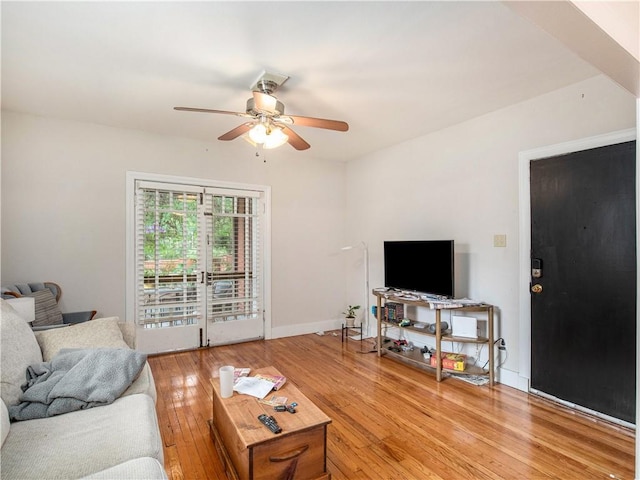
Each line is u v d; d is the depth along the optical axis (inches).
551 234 106.7
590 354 97.6
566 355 102.9
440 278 129.2
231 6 68.1
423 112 124.0
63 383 66.7
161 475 46.5
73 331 90.2
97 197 136.1
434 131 145.3
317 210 190.1
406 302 132.6
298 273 184.1
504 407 101.7
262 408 71.4
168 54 85.8
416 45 82.1
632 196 90.1
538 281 109.9
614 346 92.9
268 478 62.2
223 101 114.4
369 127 140.2
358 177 189.6
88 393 66.1
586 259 98.7
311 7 68.5
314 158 189.2
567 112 103.6
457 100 113.8
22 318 82.0
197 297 156.4
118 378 71.0
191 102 115.4
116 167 139.6
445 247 127.5
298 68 92.7
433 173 146.4
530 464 75.5
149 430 58.7
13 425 59.3
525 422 93.1
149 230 146.3
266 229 174.6
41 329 95.4
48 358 81.7
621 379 91.6
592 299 97.3
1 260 120.0
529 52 85.3
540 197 109.6
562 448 81.4
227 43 81.1
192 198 155.9
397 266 148.0
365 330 184.4
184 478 70.9
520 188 115.0
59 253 129.3
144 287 145.3
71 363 74.0
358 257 189.9
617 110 93.7
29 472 48.0
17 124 123.0
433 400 106.2
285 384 83.4
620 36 52.4
